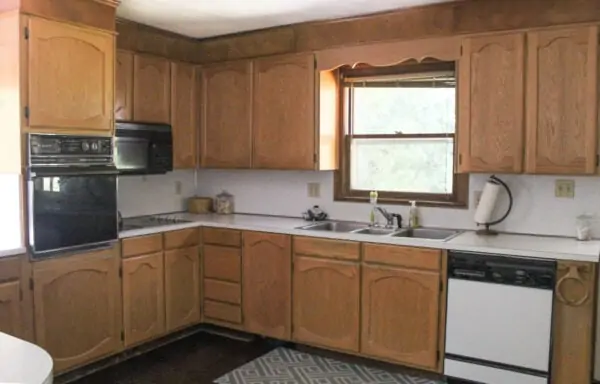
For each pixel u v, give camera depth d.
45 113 2.95
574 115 3.00
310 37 3.88
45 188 2.94
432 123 3.80
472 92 3.29
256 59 4.13
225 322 4.03
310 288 3.62
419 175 3.87
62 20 3.02
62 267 3.08
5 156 2.94
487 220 3.43
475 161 3.30
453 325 3.12
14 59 2.84
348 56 3.73
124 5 3.42
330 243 3.52
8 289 2.80
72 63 3.08
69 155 3.08
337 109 4.11
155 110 4.04
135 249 3.54
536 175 3.33
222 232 3.99
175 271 3.88
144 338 3.65
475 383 3.08
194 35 4.25
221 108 4.34
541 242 3.12
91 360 3.30
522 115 3.14
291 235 3.68
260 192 4.53
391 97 3.94
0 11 2.88
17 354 1.33
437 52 3.41
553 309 2.83
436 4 3.36
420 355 3.24
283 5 3.42
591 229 3.21
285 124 4.03
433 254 3.16
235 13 3.62
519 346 2.93
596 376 3.05
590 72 2.95
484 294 3.01
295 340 3.72
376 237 3.35
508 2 3.14
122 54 3.75
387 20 3.56
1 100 2.93
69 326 3.14
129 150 3.80
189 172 4.79
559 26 3.01
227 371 3.40
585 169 2.99
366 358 3.52
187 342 3.94
